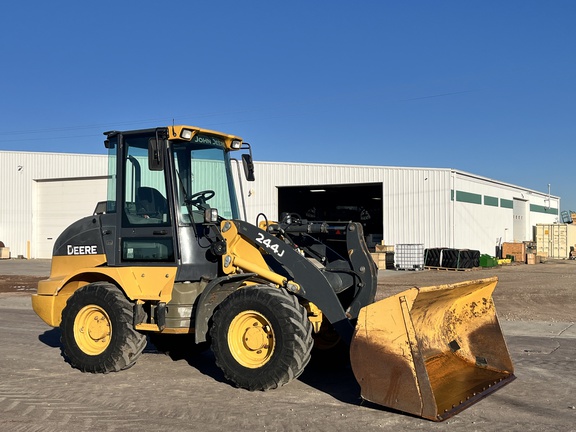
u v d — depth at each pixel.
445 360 7.27
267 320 6.91
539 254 41.38
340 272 7.62
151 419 6.15
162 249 7.90
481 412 6.33
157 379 7.80
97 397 6.96
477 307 7.74
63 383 7.61
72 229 8.76
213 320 7.21
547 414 6.27
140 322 7.90
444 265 30.25
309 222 7.93
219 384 7.52
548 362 8.86
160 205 7.94
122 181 8.30
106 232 8.38
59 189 39.31
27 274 27.53
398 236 32.09
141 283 7.92
